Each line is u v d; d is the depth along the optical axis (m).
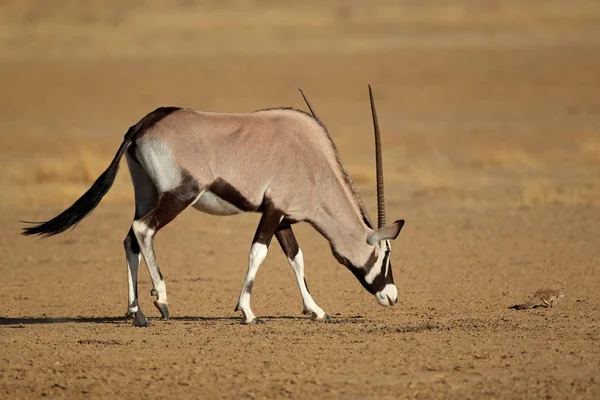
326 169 34.12
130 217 63.88
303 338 30.31
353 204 34.41
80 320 35.28
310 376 25.62
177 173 32.56
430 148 98.25
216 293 41.50
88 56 191.50
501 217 61.56
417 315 35.06
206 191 32.94
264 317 35.59
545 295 36.09
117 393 24.59
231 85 155.25
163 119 32.97
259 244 33.28
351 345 29.11
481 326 31.84
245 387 24.78
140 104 139.38
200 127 33.00
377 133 35.12
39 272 47.25
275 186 33.38
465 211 64.19
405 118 123.19
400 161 88.88
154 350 28.86
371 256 34.38
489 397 23.80
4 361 27.75
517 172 82.00
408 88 148.25
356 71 165.12
